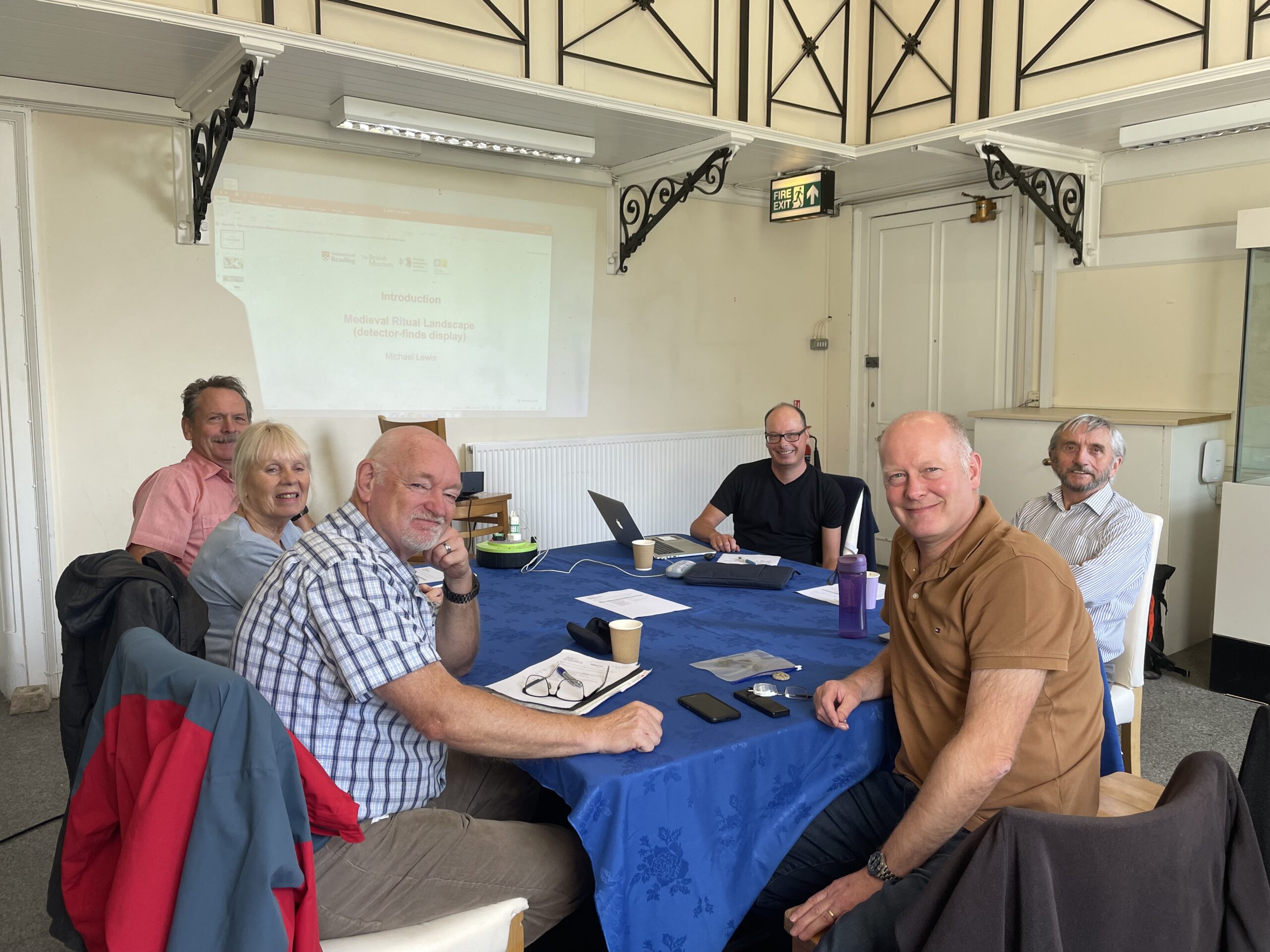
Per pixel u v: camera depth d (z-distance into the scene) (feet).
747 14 14.51
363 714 4.89
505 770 6.18
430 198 14.52
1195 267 13.88
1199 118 12.29
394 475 5.18
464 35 12.07
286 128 12.98
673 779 4.70
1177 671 12.71
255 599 4.99
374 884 4.75
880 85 15.66
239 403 8.80
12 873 7.76
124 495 12.37
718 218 18.06
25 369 11.48
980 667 4.87
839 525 11.18
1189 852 3.50
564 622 7.41
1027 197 15.96
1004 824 3.40
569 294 16.17
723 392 18.53
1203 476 13.33
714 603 8.06
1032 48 13.66
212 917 3.43
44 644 11.92
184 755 3.50
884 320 18.78
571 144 13.70
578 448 16.30
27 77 11.10
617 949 4.54
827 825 5.77
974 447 15.43
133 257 12.19
